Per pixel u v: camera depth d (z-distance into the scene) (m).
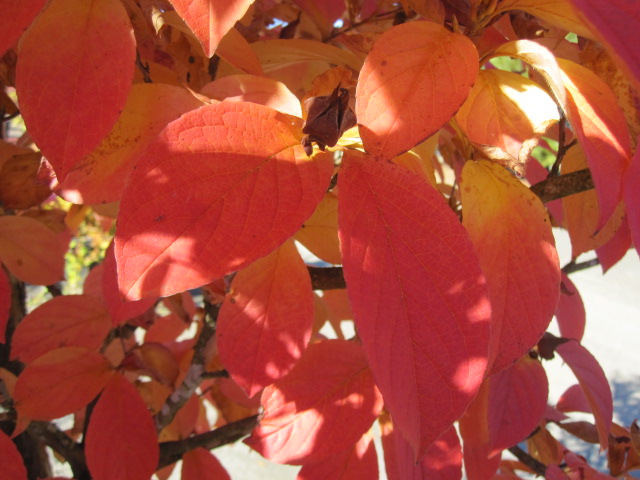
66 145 0.15
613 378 1.52
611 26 0.10
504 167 0.17
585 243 0.24
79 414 0.40
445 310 0.13
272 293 0.21
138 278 0.13
